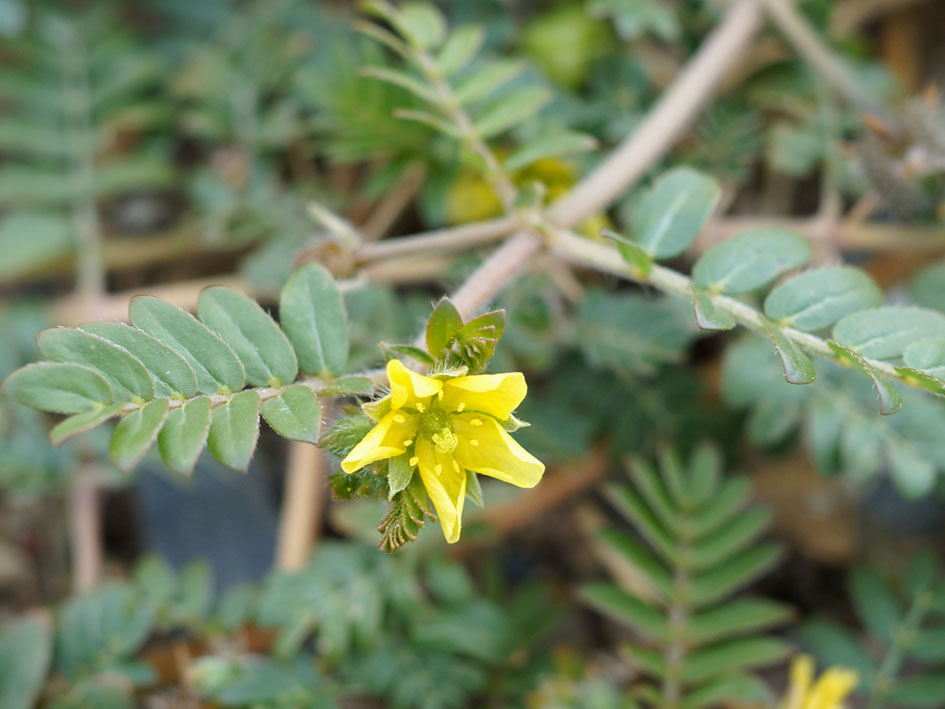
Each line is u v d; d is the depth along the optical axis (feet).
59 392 0.28
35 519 0.49
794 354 0.30
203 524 0.49
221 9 0.56
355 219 0.54
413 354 0.29
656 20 0.45
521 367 0.44
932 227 0.45
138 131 0.55
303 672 0.40
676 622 0.41
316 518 0.47
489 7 0.50
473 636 0.42
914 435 0.39
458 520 0.28
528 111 0.38
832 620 0.50
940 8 0.56
